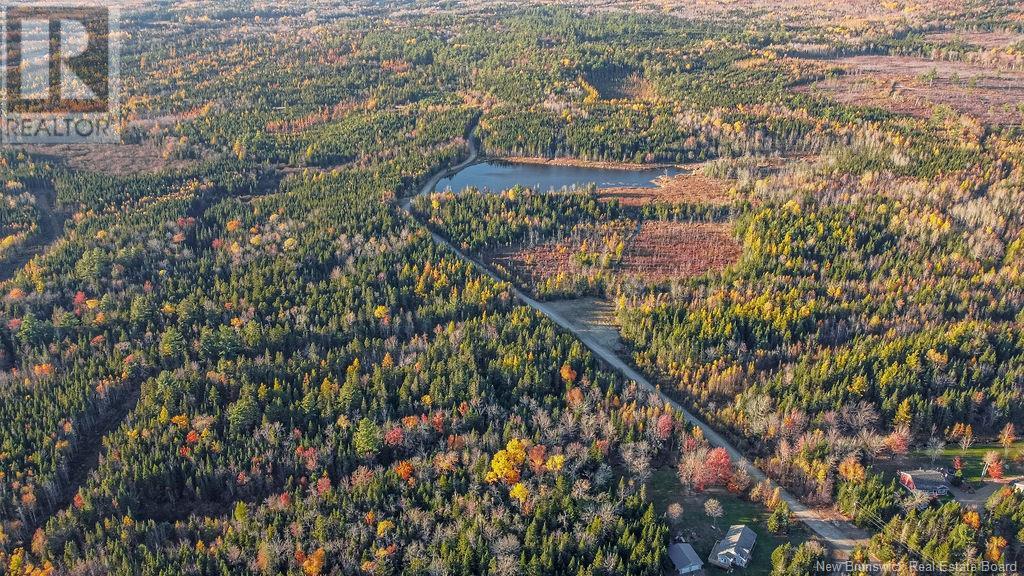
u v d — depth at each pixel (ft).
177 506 561.84
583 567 476.13
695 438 577.43
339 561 496.23
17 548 521.24
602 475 539.29
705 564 483.92
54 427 603.26
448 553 488.02
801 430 586.45
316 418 613.52
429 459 565.53
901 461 567.18
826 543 496.64
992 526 483.92
